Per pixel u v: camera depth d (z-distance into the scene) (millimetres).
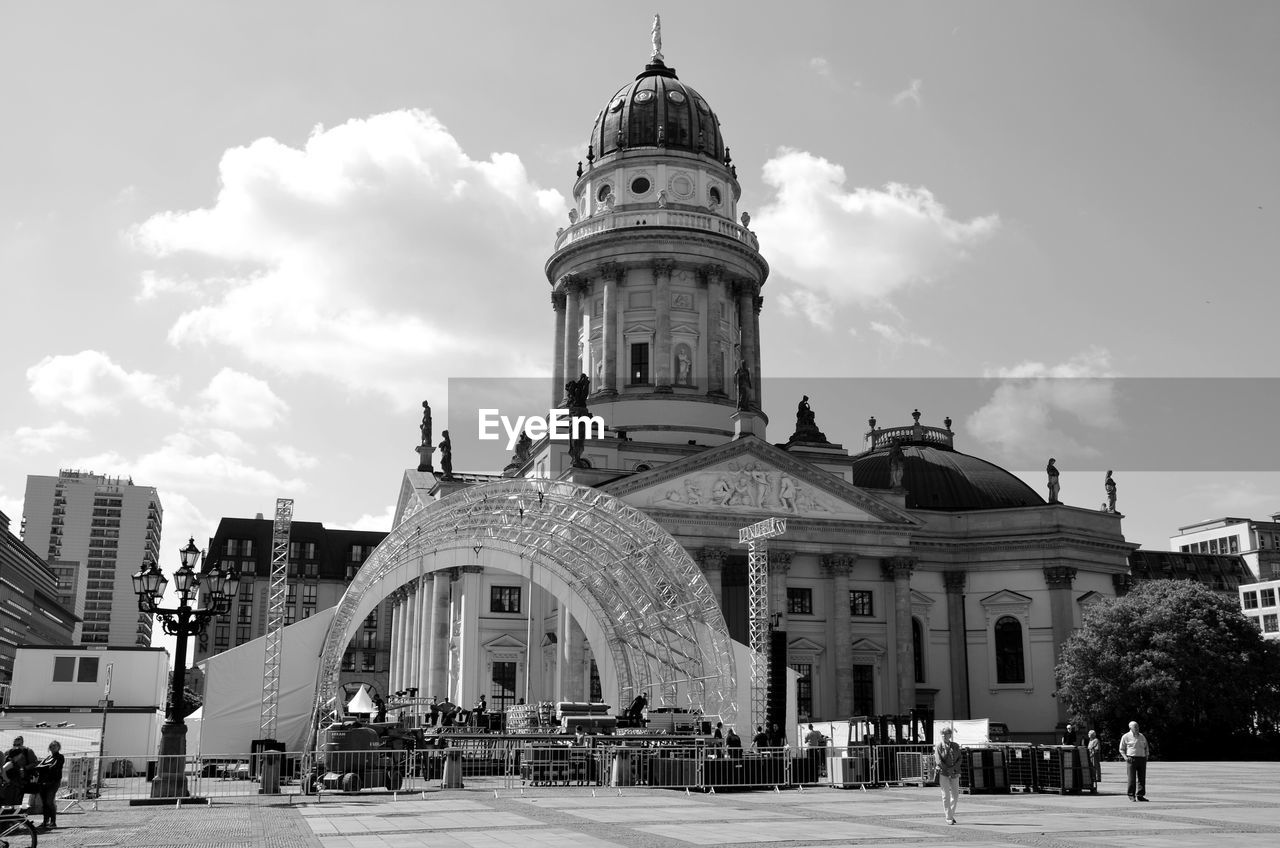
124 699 68875
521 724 70688
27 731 55438
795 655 93250
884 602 97875
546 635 97688
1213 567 192000
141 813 38500
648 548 67062
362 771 48219
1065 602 103438
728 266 114312
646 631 73875
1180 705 84438
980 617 106000
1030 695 102625
